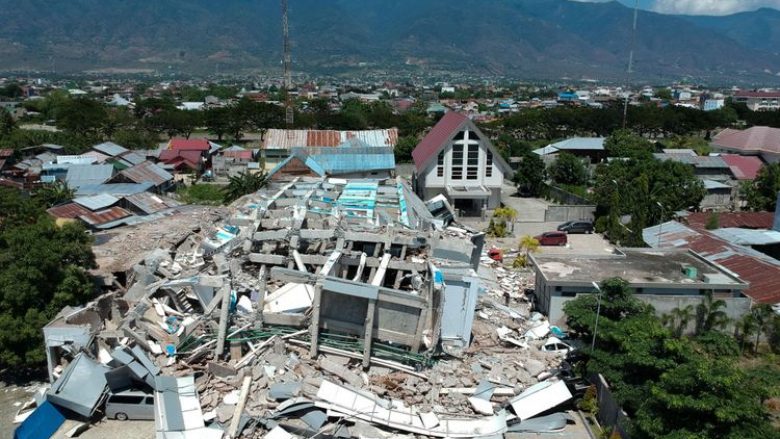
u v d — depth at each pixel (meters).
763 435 14.98
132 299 24.70
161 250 29.80
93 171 56.28
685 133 107.25
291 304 23.55
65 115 91.75
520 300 29.80
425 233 28.89
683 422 15.55
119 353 20.00
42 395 20.53
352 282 21.14
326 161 55.31
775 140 71.56
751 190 50.62
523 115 109.69
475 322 25.33
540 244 42.12
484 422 19.16
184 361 20.83
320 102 132.50
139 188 50.44
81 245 24.94
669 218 44.38
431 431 18.58
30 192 47.22
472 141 50.88
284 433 18.03
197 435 17.69
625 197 46.03
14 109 127.44
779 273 28.59
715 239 34.47
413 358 21.17
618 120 103.31
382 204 35.50
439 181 51.88
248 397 19.42
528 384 21.14
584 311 21.61
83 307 23.41
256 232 28.28
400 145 75.50
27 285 22.06
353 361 21.31
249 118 99.88
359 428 18.42
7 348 21.52
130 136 82.12
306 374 20.36
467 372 21.36
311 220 30.92
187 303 24.48
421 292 24.00
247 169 64.88
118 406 19.31
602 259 29.62
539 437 19.02
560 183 63.28
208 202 51.19
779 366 24.02
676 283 25.88
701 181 52.56
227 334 21.69
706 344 21.92
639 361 18.09
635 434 17.06
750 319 25.12
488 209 52.97
